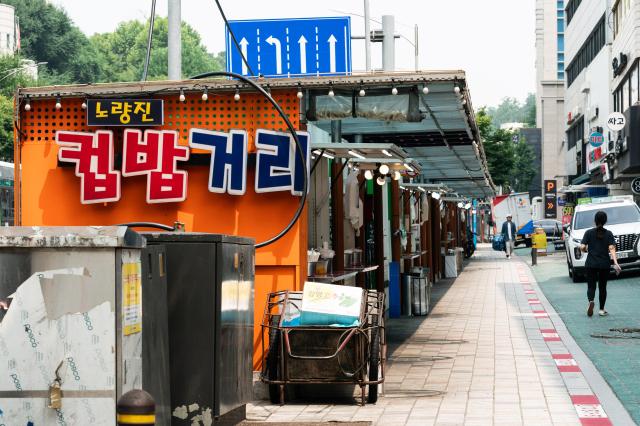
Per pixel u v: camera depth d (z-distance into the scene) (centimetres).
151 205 1154
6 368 577
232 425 816
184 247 778
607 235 1778
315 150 1193
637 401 958
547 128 9819
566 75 7306
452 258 3328
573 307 2005
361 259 1617
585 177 5788
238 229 1141
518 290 2631
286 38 2209
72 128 1167
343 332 977
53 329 578
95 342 576
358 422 868
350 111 1119
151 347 654
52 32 10662
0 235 577
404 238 2325
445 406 960
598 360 1242
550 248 5928
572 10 6806
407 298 1998
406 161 1354
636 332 1532
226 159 1130
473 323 1797
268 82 1120
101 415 575
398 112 1108
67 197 1166
